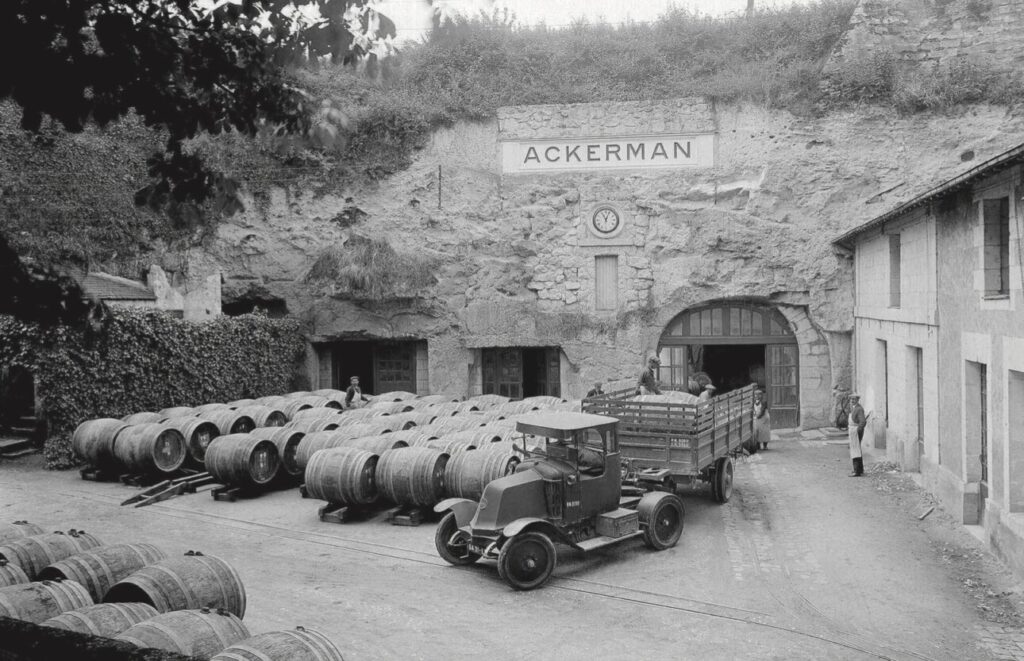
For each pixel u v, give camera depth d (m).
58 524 13.52
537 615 9.34
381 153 24.42
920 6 22.42
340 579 10.59
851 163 22.27
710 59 25.06
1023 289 10.05
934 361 14.09
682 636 8.75
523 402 19.45
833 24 24.95
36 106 4.22
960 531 12.27
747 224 22.75
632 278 23.36
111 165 23.41
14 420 20.53
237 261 24.89
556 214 23.70
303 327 24.77
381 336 24.47
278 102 5.84
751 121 22.89
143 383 19.19
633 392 16.47
